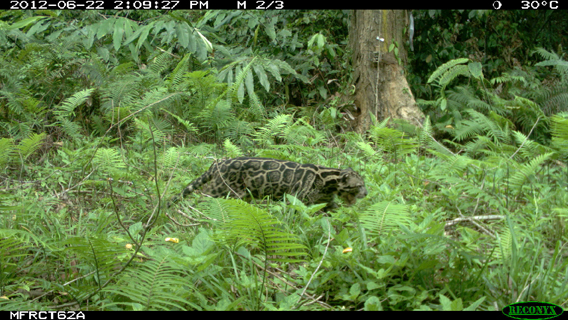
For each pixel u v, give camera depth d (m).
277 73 8.88
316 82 10.66
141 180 5.46
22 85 7.97
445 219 4.90
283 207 4.51
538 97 10.23
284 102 10.60
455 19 11.92
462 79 11.10
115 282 3.24
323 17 11.44
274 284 3.34
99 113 8.34
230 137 8.34
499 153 7.62
